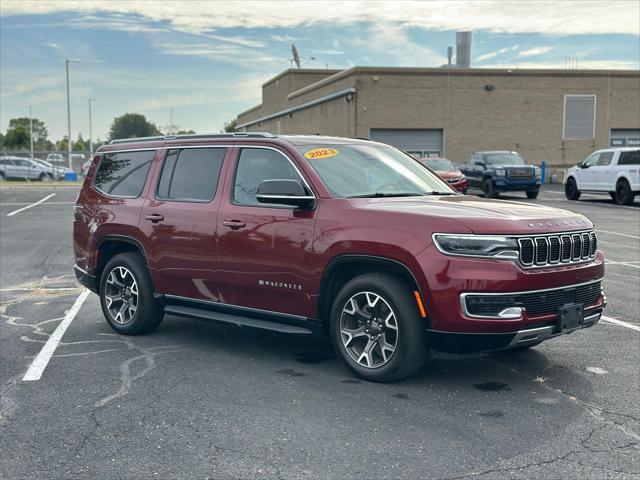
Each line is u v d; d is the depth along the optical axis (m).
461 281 4.97
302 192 5.64
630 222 18.08
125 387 5.55
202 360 6.30
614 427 4.63
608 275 10.55
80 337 7.21
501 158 28.66
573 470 3.98
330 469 4.02
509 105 38.94
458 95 38.34
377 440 4.43
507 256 4.97
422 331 5.26
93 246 7.54
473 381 5.59
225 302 6.40
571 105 39.66
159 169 7.10
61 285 10.35
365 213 5.48
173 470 4.04
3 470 4.08
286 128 52.88
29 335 7.31
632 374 5.77
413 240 5.17
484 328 4.96
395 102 37.78
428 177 6.70
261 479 3.91
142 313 7.07
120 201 7.32
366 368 5.54
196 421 4.79
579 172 25.67
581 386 5.47
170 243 6.71
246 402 5.16
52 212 22.94
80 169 53.22
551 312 5.20
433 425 4.67
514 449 4.28
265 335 7.24
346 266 5.68
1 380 5.78
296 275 5.79
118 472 4.03
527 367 5.98
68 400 5.27
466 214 5.21
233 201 6.32
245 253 6.11
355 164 6.25
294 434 4.54
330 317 5.74
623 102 40.22
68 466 4.12
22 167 47.03
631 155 23.59
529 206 5.78
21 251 13.96
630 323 7.56
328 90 41.62
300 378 5.72
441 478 3.90
